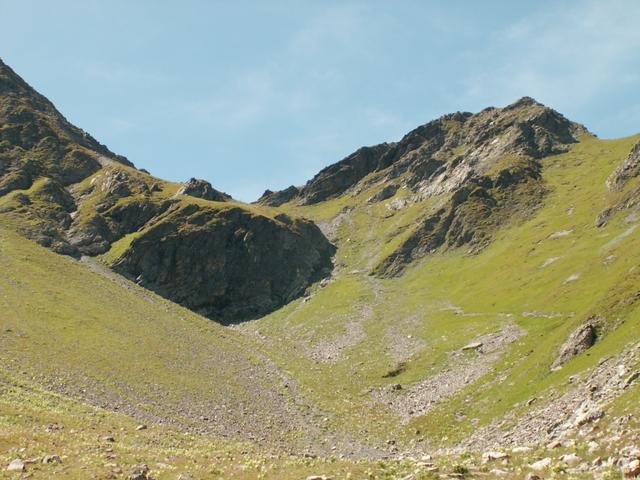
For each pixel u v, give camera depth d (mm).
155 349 95750
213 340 114812
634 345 46562
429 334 109062
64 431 44781
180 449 46562
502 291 119688
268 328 151000
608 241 115312
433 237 186875
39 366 72312
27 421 45250
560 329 70062
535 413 51031
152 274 167500
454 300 130375
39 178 196875
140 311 120312
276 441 65062
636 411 29984
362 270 189125
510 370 71562
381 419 74000
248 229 192250
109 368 80000
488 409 62406
